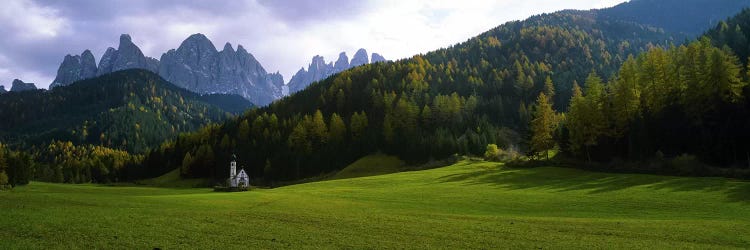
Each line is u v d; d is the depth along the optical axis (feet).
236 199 208.03
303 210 164.04
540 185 246.06
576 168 308.40
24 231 108.88
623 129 315.17
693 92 289.53
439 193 229.45
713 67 279.28
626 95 314.96
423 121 565.12
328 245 103.71
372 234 116.67
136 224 123.03
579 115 318.86
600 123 312.09
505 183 262.88
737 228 123.75
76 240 102.06
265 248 99.76
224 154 579.48
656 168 260.42
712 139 268.62
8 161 405.18
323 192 251.80
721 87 276.62
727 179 219.61
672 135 289.74
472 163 398.62
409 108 559.79
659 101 312.29
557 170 304.91
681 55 367.04
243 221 133.39
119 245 98.73
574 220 140.87
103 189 371.56
